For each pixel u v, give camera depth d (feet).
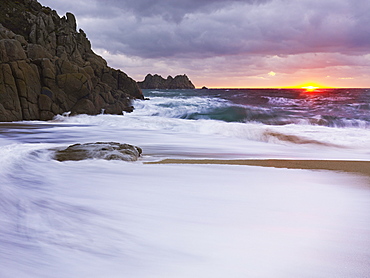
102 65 116.98
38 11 113.70
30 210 13.30
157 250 9.55
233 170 23.89
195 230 11.23
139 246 9.86
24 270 7.98
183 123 64.59
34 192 16.16
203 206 14.16
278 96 196.75
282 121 80.59
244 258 9.05
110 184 18.30
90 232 10.97
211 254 9.31
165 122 66.33
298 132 52.24
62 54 102.06
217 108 100.48
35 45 90.74
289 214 13.25
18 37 91.09
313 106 116.16
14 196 15.28
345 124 73.77
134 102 107.86
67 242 10.12
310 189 18.02
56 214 12.85
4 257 8.69
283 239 10.52
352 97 186.19
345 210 13.96
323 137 47.91
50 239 10.36
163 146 42.16
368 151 39.40
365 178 21.66
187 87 649.61
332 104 125.18
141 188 17.40
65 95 83.71
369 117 83.82
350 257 9.23
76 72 87.15
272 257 9.14
